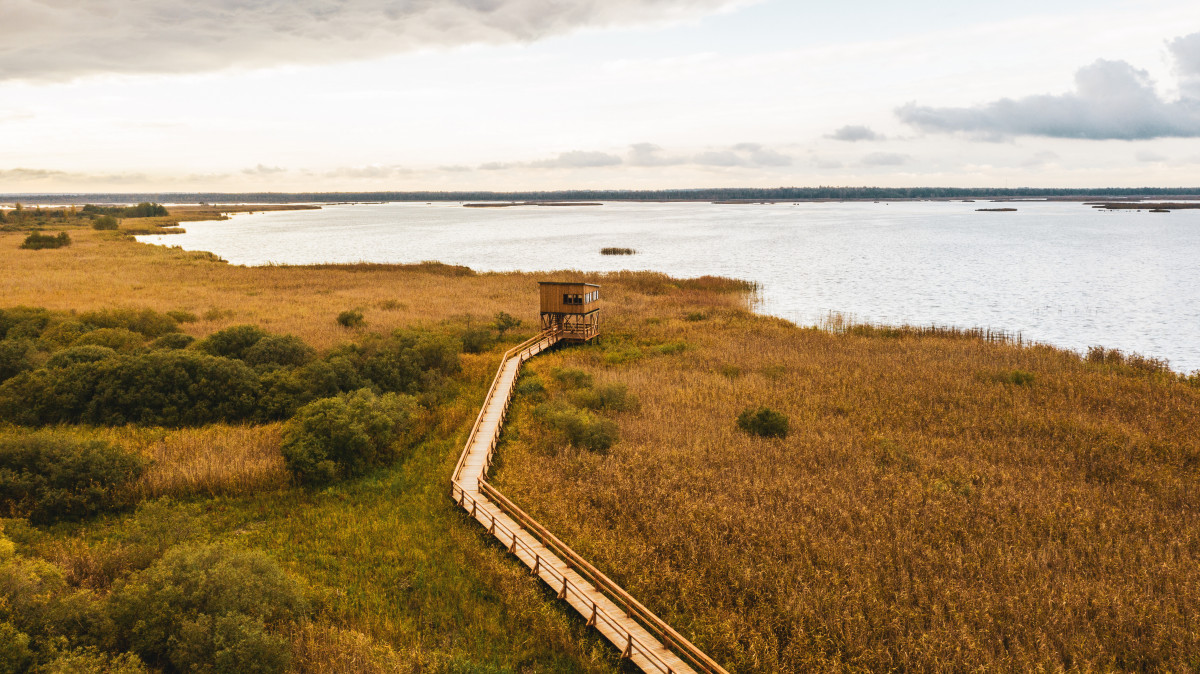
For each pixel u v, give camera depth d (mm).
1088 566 19828
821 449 28453
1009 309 66250
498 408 33750
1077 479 25844
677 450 28297
